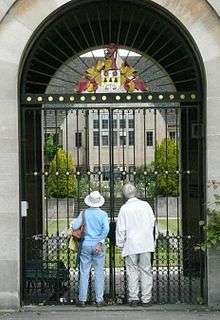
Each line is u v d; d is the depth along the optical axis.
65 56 13.05
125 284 10.84
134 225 10.51
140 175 11.54
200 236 10.81
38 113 12.92
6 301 10.46
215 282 10.44
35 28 10.45
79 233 10.57
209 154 10.44
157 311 10.40
